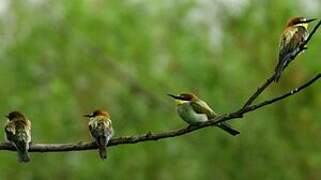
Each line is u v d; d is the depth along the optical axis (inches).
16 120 484.7
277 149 1128.2
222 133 1131.3
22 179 1149.1
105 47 1151.0
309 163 1131.9
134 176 1155.3
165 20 1143.6
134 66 1162.6
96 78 1175.0
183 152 1147.9
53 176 1152.8
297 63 1094.4
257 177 1126.4
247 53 1120.2
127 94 1160.8
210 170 1143.6
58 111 1138.7
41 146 473.7
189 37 1119.6
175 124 1154.0
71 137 1148.5
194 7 1120.2
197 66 1107.9
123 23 1144.2
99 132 472.7
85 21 1139.9
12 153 1143.6
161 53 1154.7
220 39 1119.0
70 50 1154.7
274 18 1093.1
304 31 488.4
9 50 1138.7
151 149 1151.6
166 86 1153.4
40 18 1144.8
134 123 1162.0
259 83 1120.8
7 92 1139.9
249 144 1124.5
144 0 1139.3
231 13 1111.6
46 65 1156.5
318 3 1071.0
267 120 1124.5
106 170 1141.7
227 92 1120.2
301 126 1135.0
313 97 1117.1
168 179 1164.5
